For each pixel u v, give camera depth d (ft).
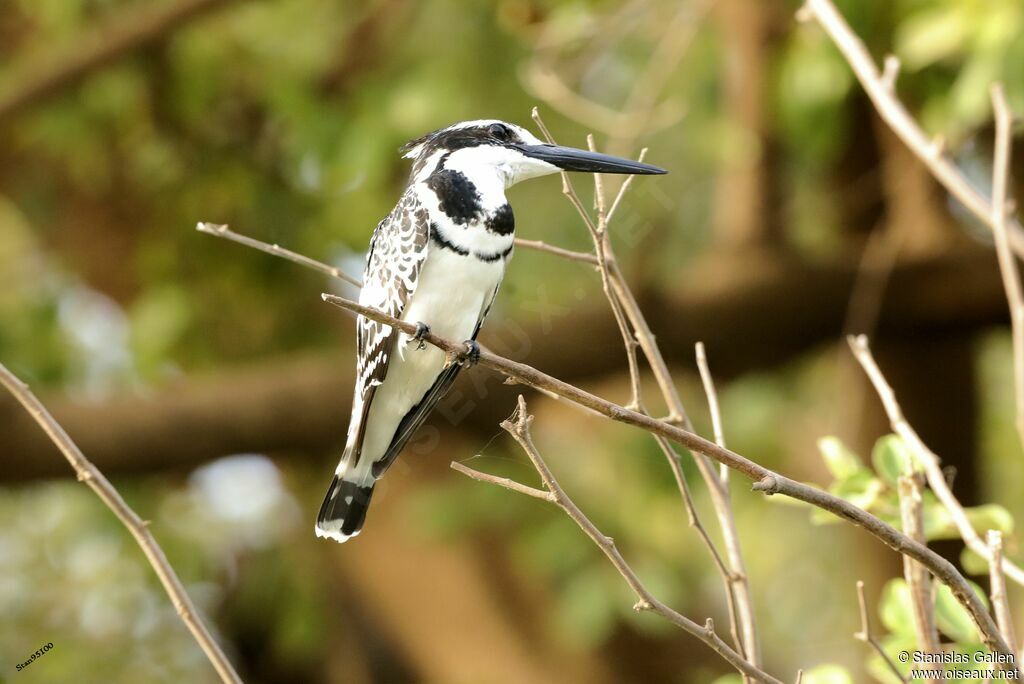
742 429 45.14
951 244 38.42
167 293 43.78
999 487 47.85
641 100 34.78
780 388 45.70
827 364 46.29
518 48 39.27
